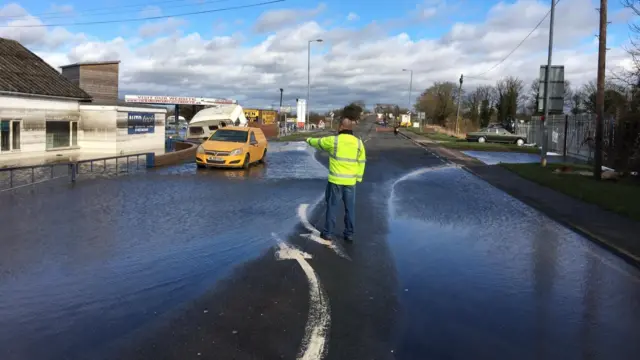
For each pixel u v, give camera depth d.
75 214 9.59
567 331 4.64
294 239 7.81
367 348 4.13
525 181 16.83
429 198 13.05
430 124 99.62
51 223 8.72
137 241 7.53
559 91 21.00
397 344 4.23
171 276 5.86
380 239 8.09
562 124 32.28
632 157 16.66
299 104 64.81
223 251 7.03
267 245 7.41
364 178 17.19
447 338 4.39
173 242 7.50
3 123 20.77
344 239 7.95
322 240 7.78
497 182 16.53
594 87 60.69
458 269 6.58
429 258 7.07
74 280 5.66
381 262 6.71
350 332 4.44
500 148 37.69
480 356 4.05
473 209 11.53
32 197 11.62
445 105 91.44
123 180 15.25
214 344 4.10
